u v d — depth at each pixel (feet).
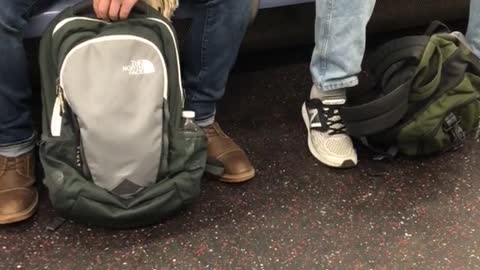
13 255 4.58
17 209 4.73
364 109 5.16
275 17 6.57
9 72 4.65
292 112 6.26
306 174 5.46
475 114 5.47
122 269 4.48
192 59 5.11
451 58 5.26
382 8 6.99
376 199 5.20
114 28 4.51
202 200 5.13
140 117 4.42
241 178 5.24
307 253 4.67
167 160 4.65
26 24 4.72
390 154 5.56
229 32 4.99
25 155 5.00
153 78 4.49
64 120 4.53
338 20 5.14
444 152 5.74
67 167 4.54
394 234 4.86
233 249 4.69
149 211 4.61
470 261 4.64
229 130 5.98
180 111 4.71
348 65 5.30
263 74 6.81
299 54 7.13
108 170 4.50
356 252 4.70
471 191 5.31
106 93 4.38
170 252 4.64
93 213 4.55
